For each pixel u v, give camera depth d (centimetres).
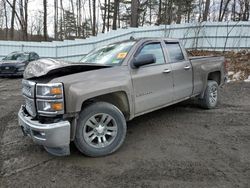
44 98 322
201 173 310
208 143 402
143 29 1520
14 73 1285
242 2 2452
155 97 436
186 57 529
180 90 495
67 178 309
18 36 3170
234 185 283
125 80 384
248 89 866
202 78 566
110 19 3525
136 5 1798
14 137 447
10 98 797
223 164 331
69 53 1722
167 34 1483
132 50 418
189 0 2409
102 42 1617
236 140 412
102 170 325
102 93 354
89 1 3284
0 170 331
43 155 372
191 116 548
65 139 321
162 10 2808
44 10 2502
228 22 1410
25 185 296
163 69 454
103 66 376
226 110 595
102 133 364
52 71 327
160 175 309
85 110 347
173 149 381
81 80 339
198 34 1473
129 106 393
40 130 319
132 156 362
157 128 477
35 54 1520
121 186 289
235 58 1311
